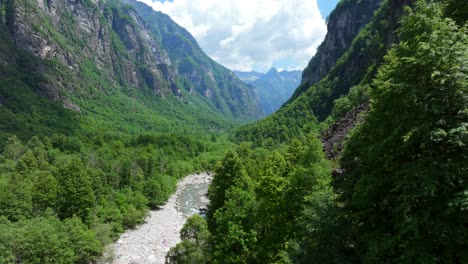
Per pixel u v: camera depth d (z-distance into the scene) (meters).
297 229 28.69
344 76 188.75
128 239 69.44
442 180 14.53
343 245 19.47
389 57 19.16
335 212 20.41
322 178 29.09
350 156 21.47
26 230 49.34
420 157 15.89
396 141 16.62
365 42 179.75
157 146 171.38
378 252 15.10
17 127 184.75
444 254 13.84
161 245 66.12
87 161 102.44
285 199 31.38
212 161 168.25
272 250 31.94
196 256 40.94
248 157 115.00
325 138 71.69
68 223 56.16
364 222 19.19
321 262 19.23
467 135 14.05
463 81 14.45
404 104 16.22
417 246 14.15
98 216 72.44
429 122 14.81
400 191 16.38
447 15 21.69
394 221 16.77
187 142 189.75
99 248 57.19
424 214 14.08
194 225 46.69
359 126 21.56
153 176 110.25
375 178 17.09
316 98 198.38
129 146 172.50
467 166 14.09
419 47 15.41
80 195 66.62
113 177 93.25
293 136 166.88
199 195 111.81
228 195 38.72
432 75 14.29
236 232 33.22
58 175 77.81
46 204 65.69
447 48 14.94
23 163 96.00
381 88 17.66
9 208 60.09
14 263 45.38
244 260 33.50
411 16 18.06
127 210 79.94
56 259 48.66
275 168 39.91
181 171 142.12
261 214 33.72
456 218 14.07
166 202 101.56
